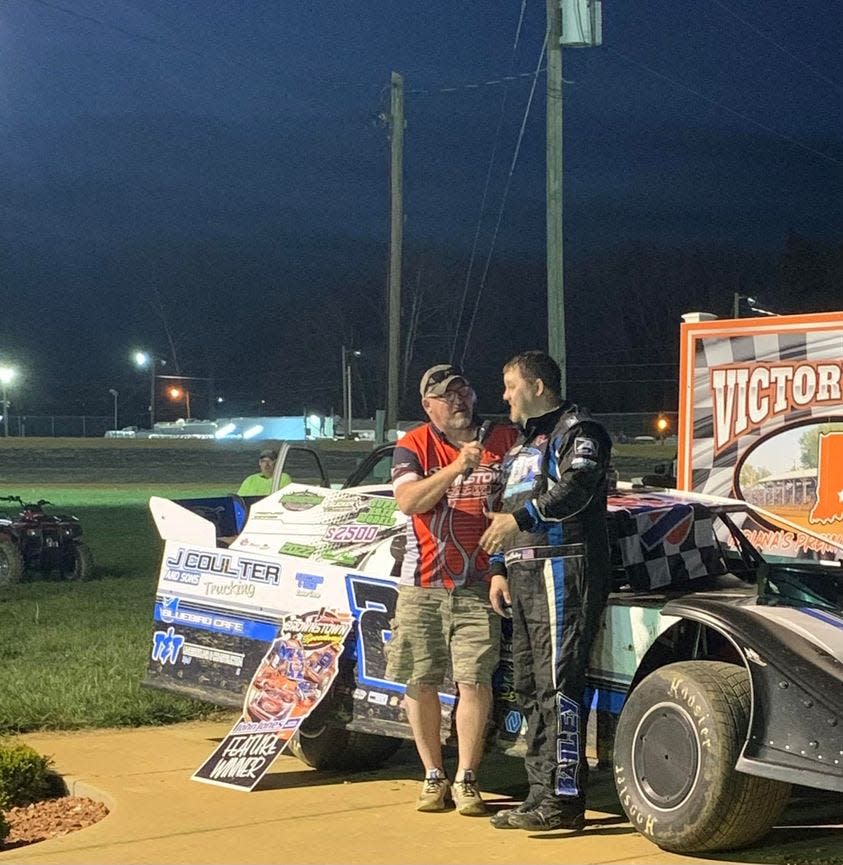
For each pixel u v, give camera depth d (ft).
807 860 15.72
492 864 15.71
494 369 231.09
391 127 81.51
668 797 15.79
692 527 19.24
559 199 60.49
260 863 15.93
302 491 22.26
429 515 17.94
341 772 21.36
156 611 22.72
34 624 38.75
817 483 27.94
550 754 16.87
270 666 20.58
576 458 16.56
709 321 30.32
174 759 21.90
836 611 16.37
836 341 27.78
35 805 19.77
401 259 82.28
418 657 18.13
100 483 165.78
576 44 59.82
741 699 15.39
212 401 309.63
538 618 16.75
